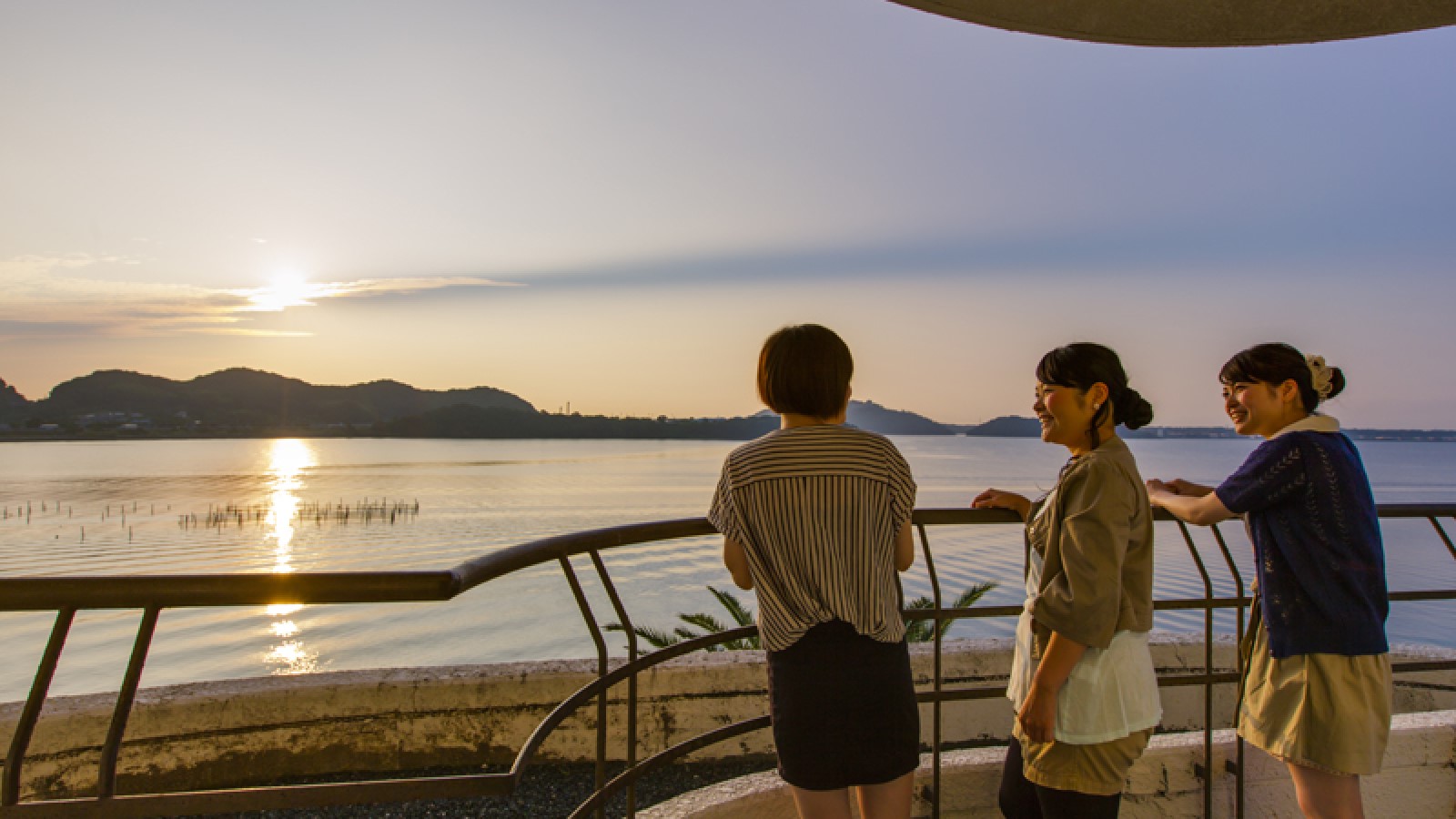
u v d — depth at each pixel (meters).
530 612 52.62
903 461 2.01
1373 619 2.21
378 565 85.38
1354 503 2.22
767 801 2.82
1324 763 2.18
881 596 1.89
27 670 37.06
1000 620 42.44
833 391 1.99
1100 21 3.36
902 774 1.91
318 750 4.25
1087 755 2.07
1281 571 2.28
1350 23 3.27
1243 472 2.32
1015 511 2.47
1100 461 2.04
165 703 4.05
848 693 1.86
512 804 3.96
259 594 1.35
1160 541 80.56
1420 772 3.01
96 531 113.19
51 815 1.31
